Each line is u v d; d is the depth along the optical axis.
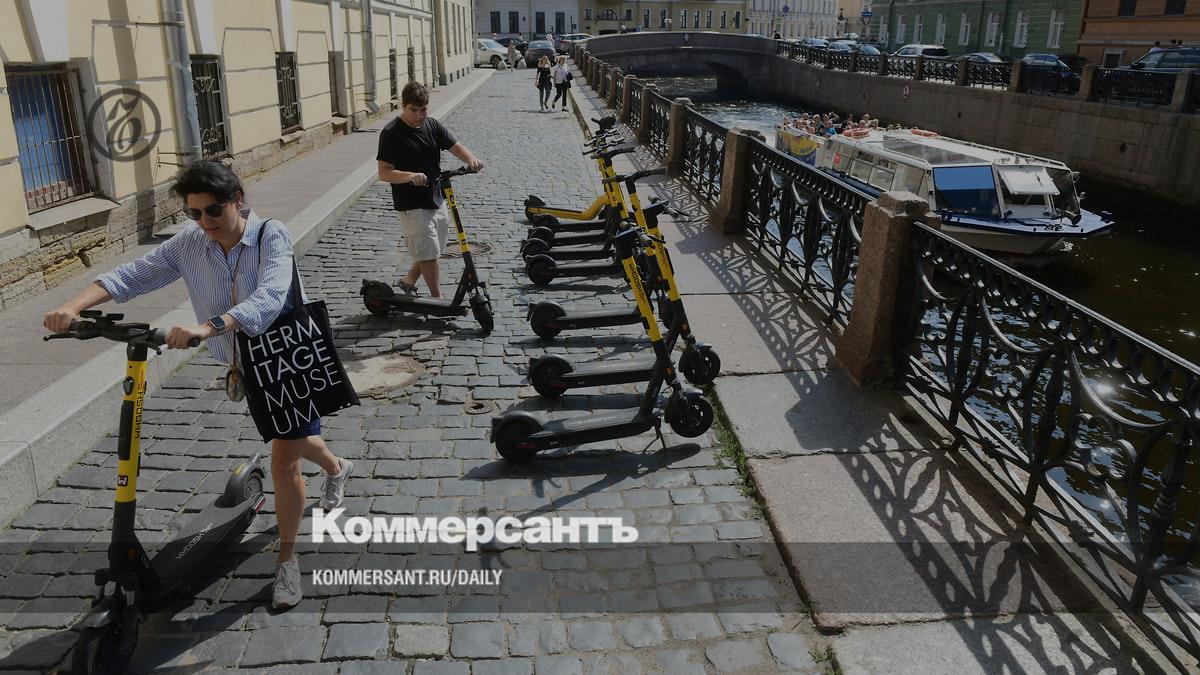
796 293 6.80
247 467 3.76
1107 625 3.10
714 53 50.12
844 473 4.09
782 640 3.06
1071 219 14.81
